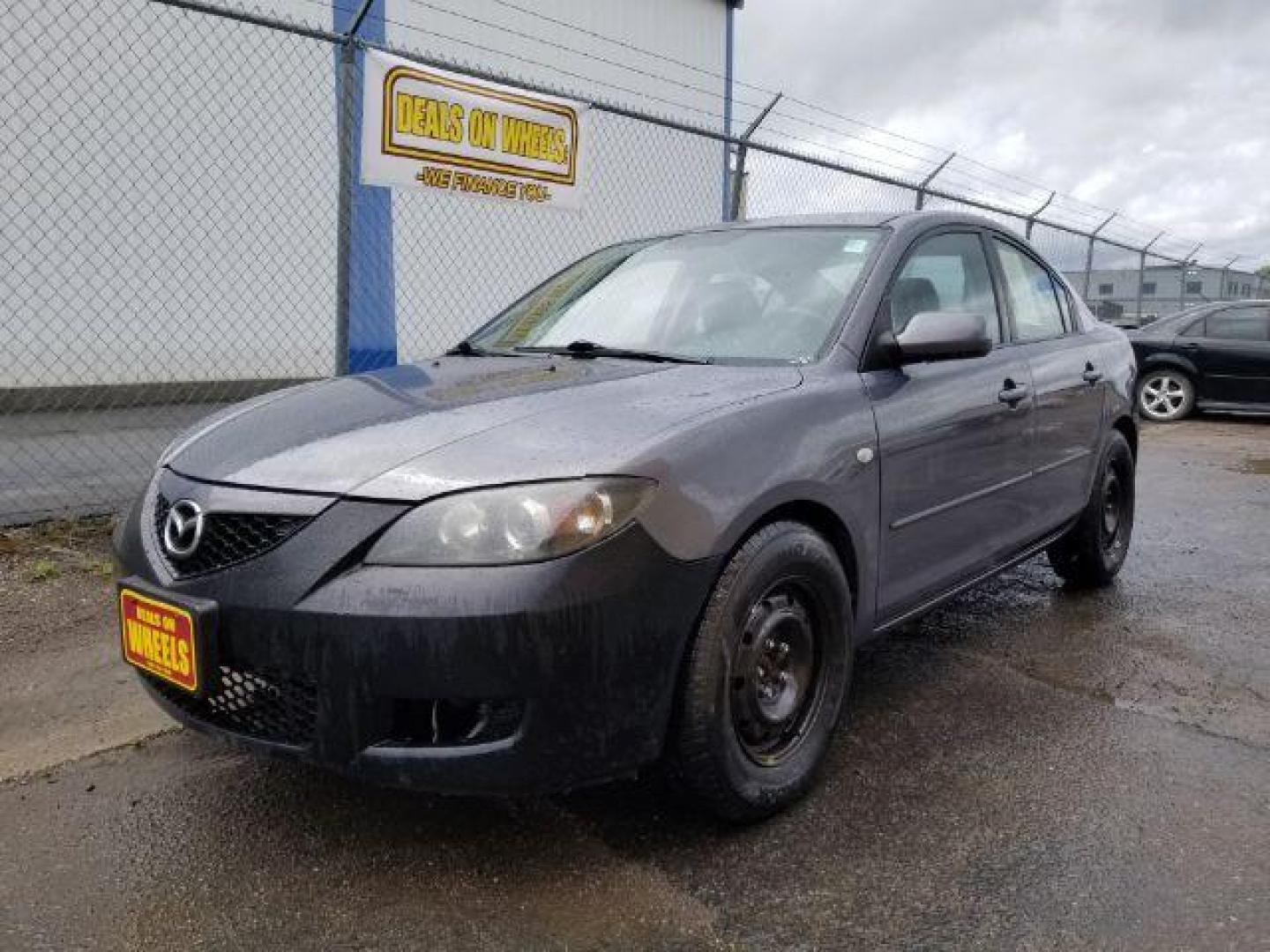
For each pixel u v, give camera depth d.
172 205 9.81
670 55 15.50
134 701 3.26
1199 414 12.65
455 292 11.34
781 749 2.61
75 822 2.55
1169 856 2.40
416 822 2.55
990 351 3.39
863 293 3.09
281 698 2.20
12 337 9.04
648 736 2.22
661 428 2.32
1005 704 3.35
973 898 2.23
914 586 3.13
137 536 2.45
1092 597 4.64
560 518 2.07
